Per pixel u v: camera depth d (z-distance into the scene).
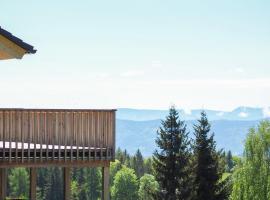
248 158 73.06
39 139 28.00
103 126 28.83
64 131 28.30
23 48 24.38
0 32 23.81
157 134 75.12
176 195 72.62
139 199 185.00
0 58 26.56
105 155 28.80
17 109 27.70
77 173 187.50
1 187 29.62
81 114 28.52
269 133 73.44
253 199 71.12
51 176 169.75
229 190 73.62
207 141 72.88
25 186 170.00
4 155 27.28
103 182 28.84
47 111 28.12
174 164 73.56
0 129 27.61
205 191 72.31
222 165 75.75
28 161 27.67
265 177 71.75
